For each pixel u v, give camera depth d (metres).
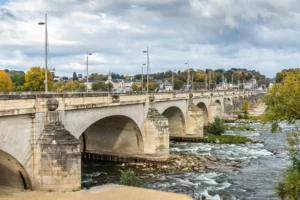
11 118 40.22
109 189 47.28
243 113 187.12
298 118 36.69
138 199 43.06
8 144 39.97
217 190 54.97
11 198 40.28
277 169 69.25
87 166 70.75
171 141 104.12
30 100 42.66
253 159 78.81
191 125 106.12
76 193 43.88
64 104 48.91
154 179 60.97
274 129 38.53
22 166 42.41
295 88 37.12
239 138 104.88
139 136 75.56
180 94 101.12
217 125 112.31
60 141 44.00
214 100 146.50
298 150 38.69
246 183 59.12
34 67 107.00
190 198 44.97
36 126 43.69
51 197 41.28
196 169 68.25
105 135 78.31
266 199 50.69
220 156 81.56
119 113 65.69
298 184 33.91
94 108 57.19
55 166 43.72
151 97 77.69
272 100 38.69
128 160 74.69
